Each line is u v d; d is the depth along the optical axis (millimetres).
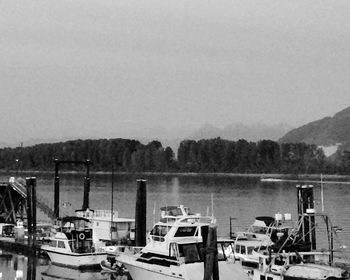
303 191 78062
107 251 76438
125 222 88000
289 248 62062
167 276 58031
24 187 106312
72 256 74375
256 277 59031
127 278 70188
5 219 106875
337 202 190375
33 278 69188
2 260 79688
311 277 54156
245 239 75375
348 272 55375
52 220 102062
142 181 80250
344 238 101562
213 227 48500
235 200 199500
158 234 62312
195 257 58438
